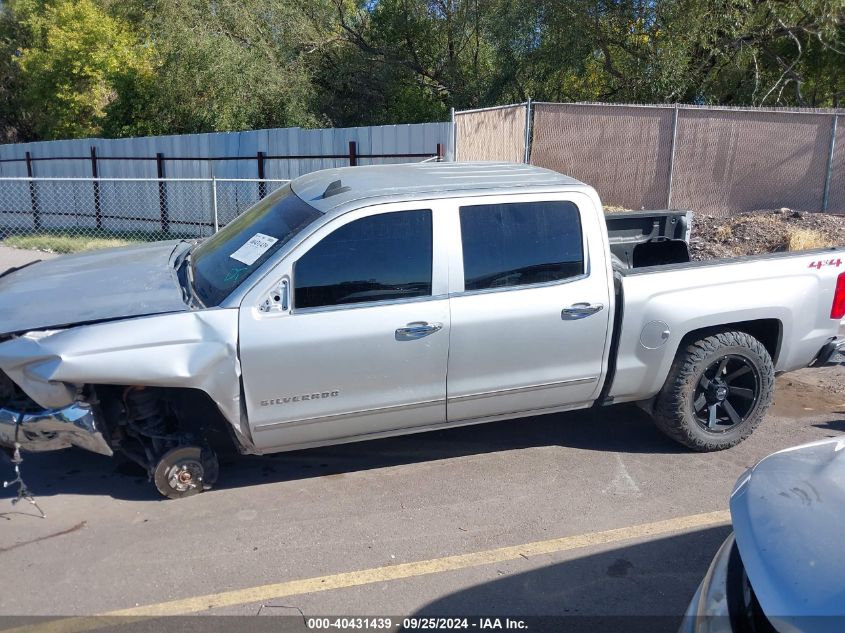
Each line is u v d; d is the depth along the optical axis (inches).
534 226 179.9
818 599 85.0
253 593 141.3
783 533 95.8
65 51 967.6
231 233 194.2
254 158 595.2
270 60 783.1
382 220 169.6
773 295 195.6
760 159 498.6
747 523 100.7
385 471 191.8
